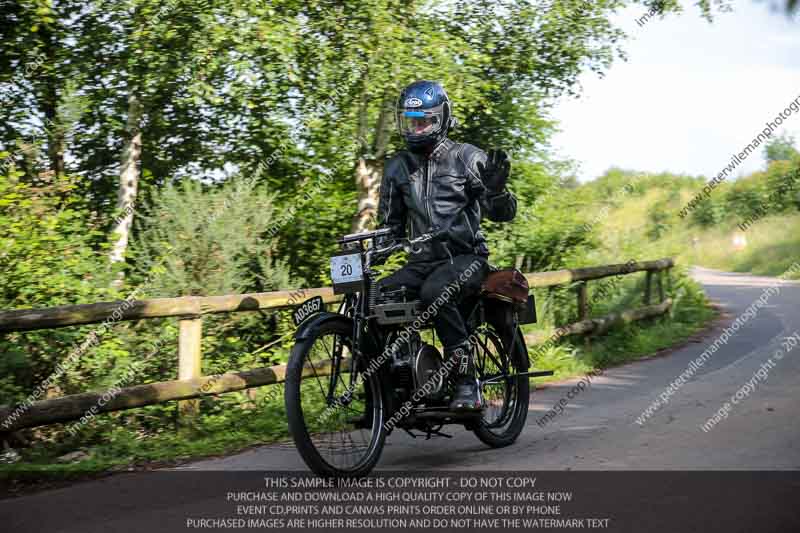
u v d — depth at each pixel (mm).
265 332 7801
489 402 5098
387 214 4871
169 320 6816
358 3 9367
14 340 5883
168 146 10414
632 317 9633
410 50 9602
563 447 4906
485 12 10953
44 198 7539
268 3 9039
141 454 5027
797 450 4641
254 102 9734
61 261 7000
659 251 13195
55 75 9453
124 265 7648
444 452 4910
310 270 10367
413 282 4676
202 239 7922
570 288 9828
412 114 4660
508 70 11094
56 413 4938
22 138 9234
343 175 11281
